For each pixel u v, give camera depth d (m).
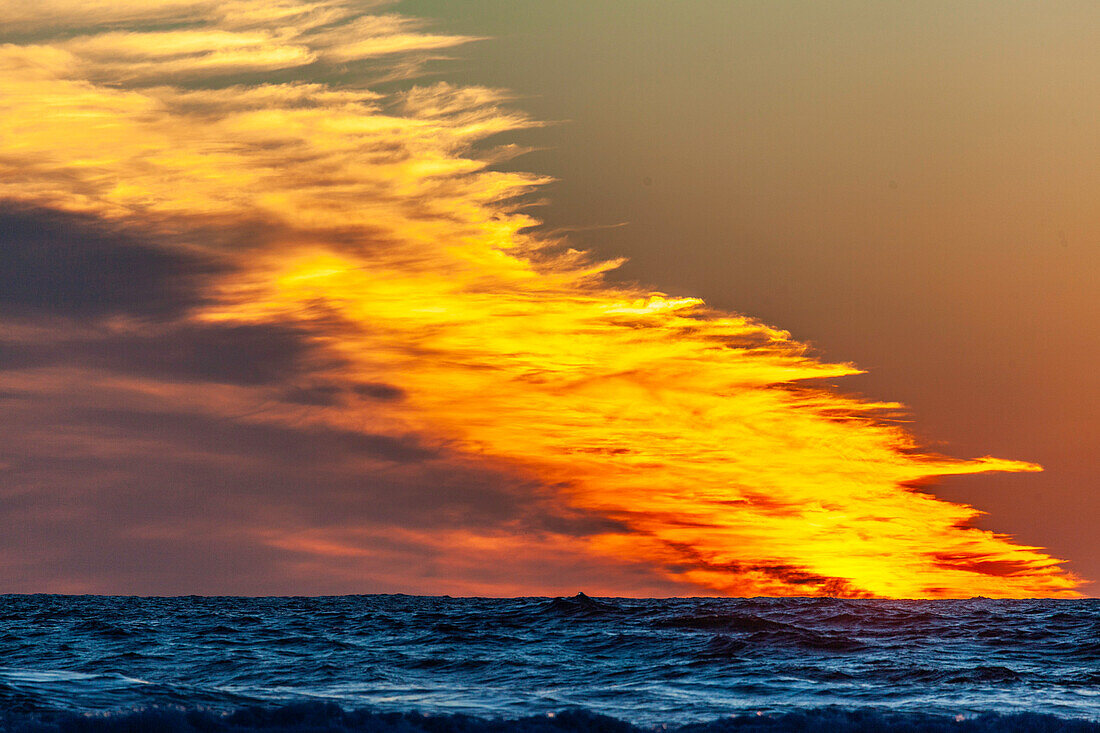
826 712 87.75
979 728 82.19
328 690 102.75
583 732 80.62
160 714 77.50
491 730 79.88
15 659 127.38
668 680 110.75
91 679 102.75
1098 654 133.50
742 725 83.44
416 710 89.06
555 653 135.88
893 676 111.88
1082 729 82.06
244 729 75.88
